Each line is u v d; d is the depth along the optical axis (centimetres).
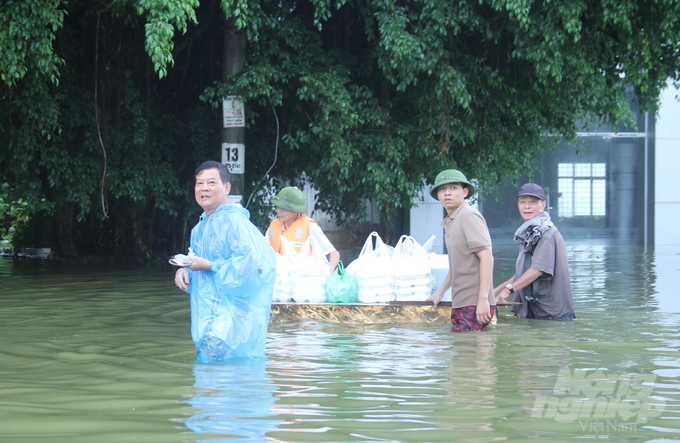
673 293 938
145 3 941
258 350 491
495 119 1409
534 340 573
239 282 470
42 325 648
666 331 621
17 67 988
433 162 1337
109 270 1248
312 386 402
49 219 1576
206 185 488
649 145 2345
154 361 478
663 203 2317
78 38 1352
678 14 1171
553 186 2397
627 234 2403
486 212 2366
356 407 355
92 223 1540
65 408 350
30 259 1497
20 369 452
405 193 1349
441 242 2208
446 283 680
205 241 484
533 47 1162
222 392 386
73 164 1302
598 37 1216
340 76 1275
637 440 304
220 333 470
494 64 1342
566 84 1314
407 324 670
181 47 1367
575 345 548
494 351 522
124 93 1352
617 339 579
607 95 1402
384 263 714
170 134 1467
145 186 1380
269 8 1286
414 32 1192
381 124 1295
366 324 668
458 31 1179
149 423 323
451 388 400
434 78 1270
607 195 2406
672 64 1360
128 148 1385
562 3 1122
